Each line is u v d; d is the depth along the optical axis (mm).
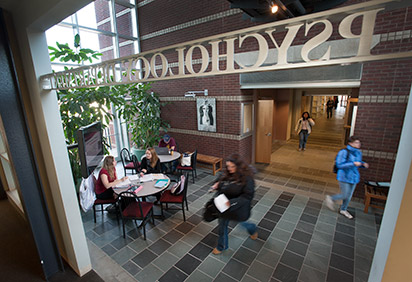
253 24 5238
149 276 2893
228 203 2818
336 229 3764
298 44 4645
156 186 3842
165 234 3734
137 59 1655
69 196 2688
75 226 2783
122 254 3297
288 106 10094
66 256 3039
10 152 2396
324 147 9094
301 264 3027
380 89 4152
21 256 3186
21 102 2406
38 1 1868
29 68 2344
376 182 4289
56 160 2533
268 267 2986
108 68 1846
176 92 7219
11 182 4781
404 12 3723
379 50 4020
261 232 3713
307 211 4332
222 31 5785
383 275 975
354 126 4910
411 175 831
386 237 989
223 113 6340
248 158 6836
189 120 7148
